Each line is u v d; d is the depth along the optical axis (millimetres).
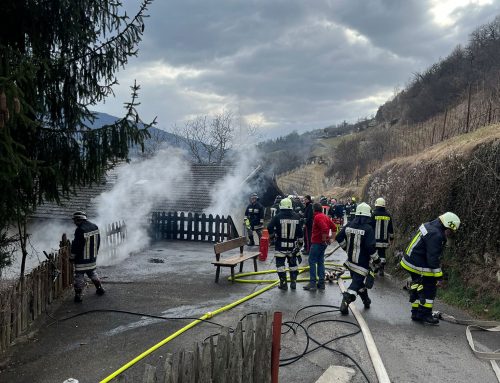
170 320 6629
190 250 13883
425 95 53688
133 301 7684
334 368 4941
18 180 5309
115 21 6594
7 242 6609
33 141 6254
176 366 3104
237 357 3545
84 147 6344
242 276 9766
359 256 6949
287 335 5977
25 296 6086
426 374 4852
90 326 6352
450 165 9742
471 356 5348
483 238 7941
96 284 8000
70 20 6168
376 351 5348
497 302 6945
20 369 4934
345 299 6895
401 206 12258
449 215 6500
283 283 8523
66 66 6449
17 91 4168
